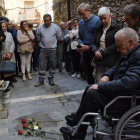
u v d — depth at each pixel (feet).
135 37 6.88
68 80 19.04
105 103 7.08
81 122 6.84
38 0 83.10
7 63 14.79
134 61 6.63
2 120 10.43
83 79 19.10
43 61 16.96
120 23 10.16
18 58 21.84
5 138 8.65
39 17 83.35
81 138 7.53
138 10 8.25
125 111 7.01
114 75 7.81
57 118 10.53
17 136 8.79
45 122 10.08
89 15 12.03
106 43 10.31
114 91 6.75
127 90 6.56
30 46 19.10
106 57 10.24
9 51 16.11
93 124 6.91
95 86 7.20
